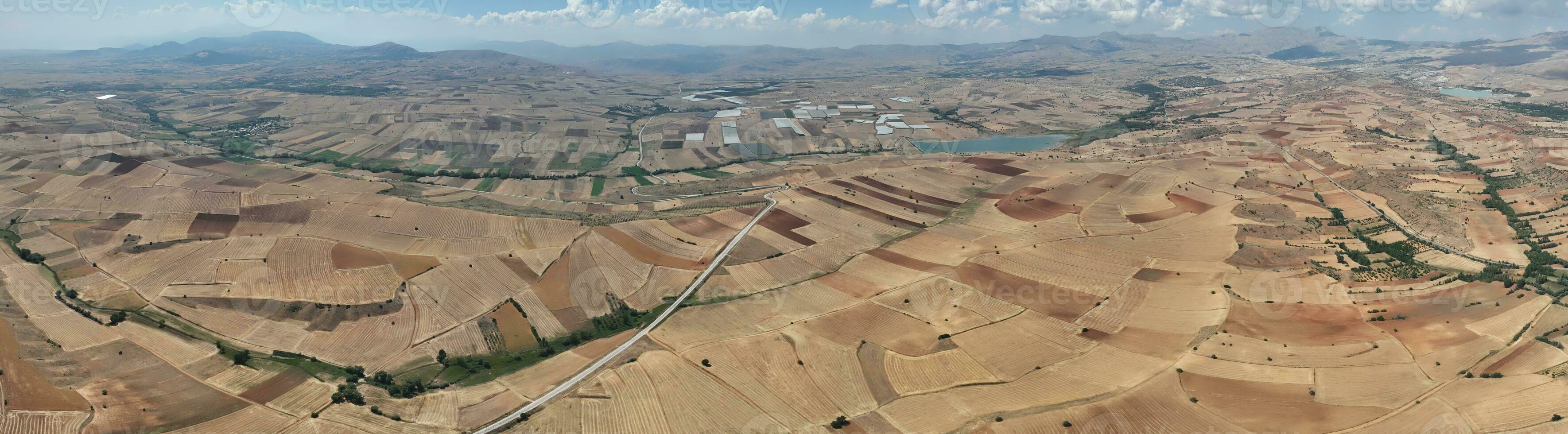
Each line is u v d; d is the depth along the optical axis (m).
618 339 105.81
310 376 93.94
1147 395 85.56
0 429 78.75
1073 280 122.75
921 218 162.12
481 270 125.25
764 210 161.88
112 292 114.44
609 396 88.12
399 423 84.31
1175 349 98.25
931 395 88.12
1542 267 123.44
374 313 110.94
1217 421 80.25
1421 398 83.19
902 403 86.62
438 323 110.00
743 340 101.88
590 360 99.31
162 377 91.69
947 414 83.44
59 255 128.12
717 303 117.69
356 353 101.75
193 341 101.06
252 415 84.81
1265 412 81.81
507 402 89.25
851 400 87.44
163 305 110.88
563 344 106.94
